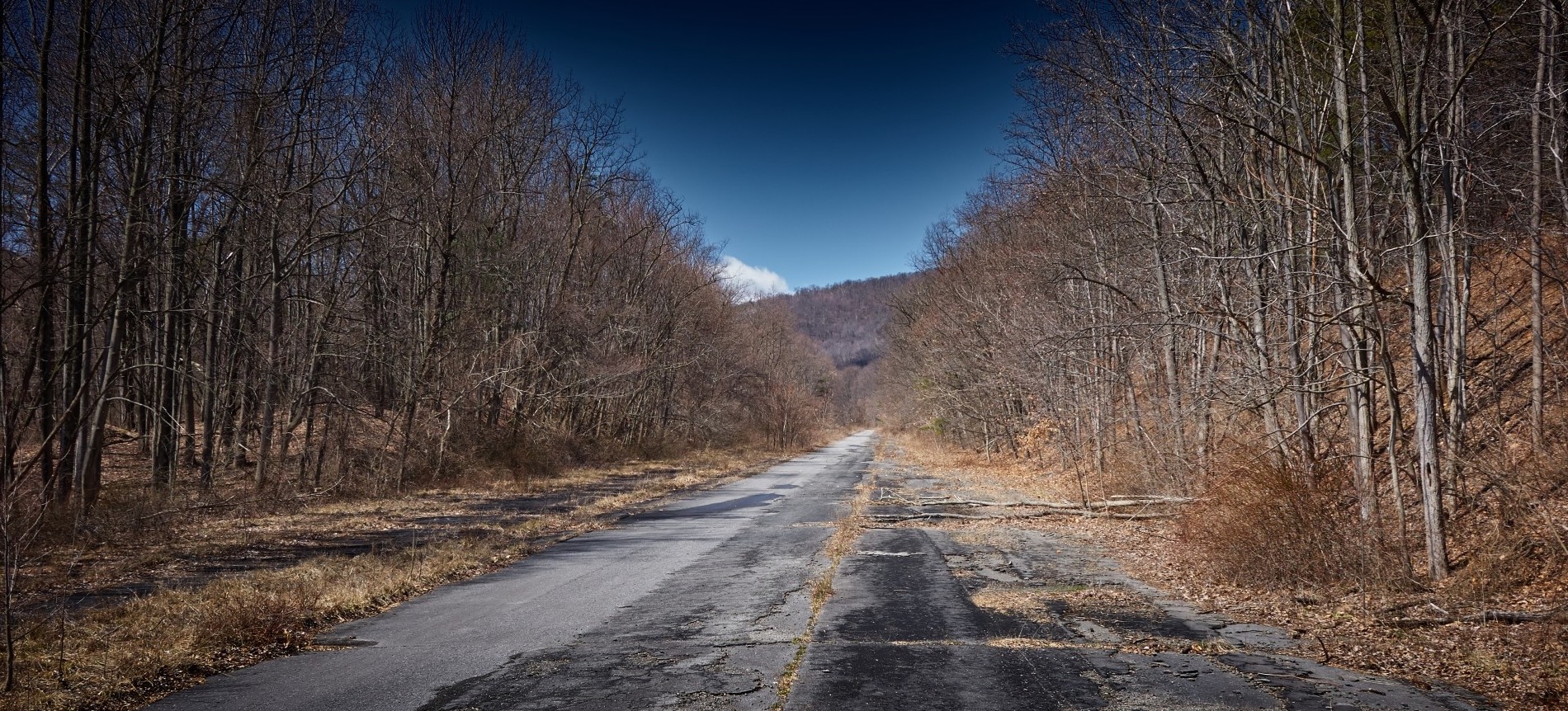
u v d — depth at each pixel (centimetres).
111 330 1706
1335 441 1340
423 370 2552
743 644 761
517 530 1523
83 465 1541
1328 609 831
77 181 1537
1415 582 869
